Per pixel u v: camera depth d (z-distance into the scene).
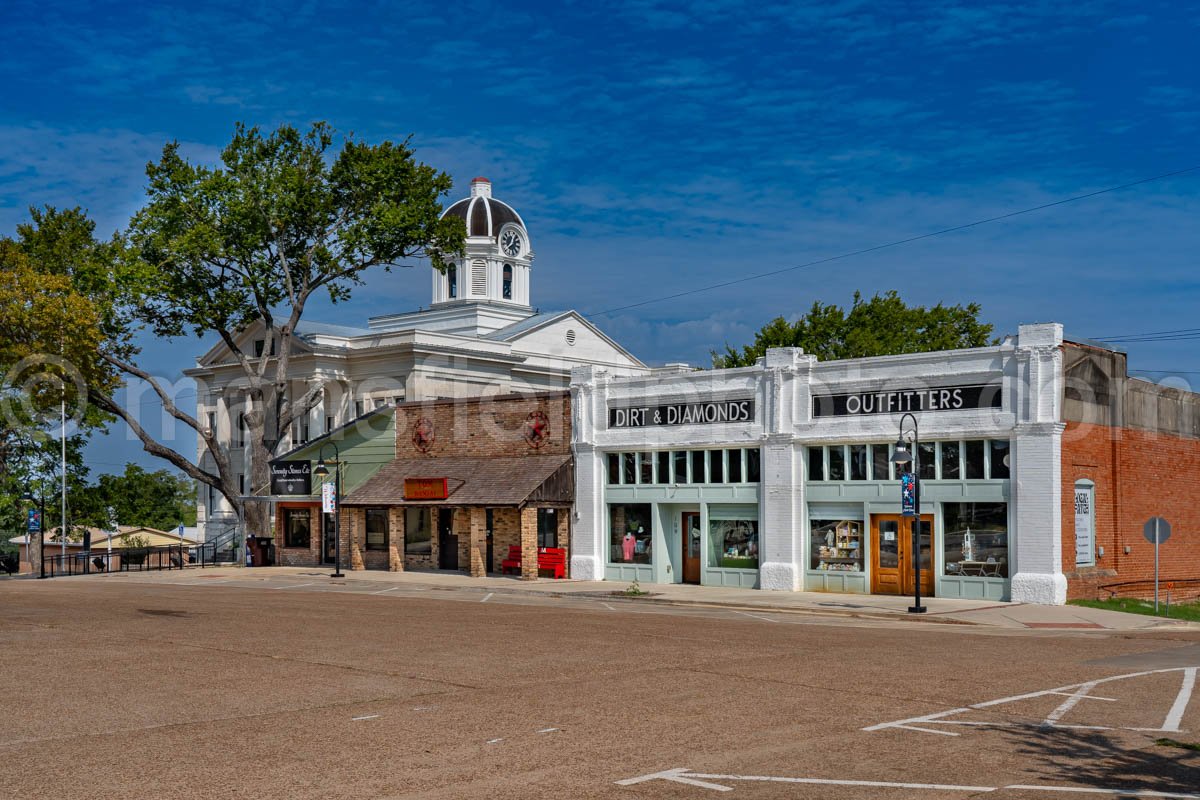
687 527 37.22
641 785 9.26
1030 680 15.44
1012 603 29.27
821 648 19.11
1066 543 29.73
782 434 33.88
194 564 59.28
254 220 52.44
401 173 54.47
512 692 14.05
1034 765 10.11
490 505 39.19
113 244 54.03
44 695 13.79
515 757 10.30
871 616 27.41
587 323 79.38
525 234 88.19
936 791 9.12
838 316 63.41
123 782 9.34
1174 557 35.09
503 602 30.73
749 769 9.84
